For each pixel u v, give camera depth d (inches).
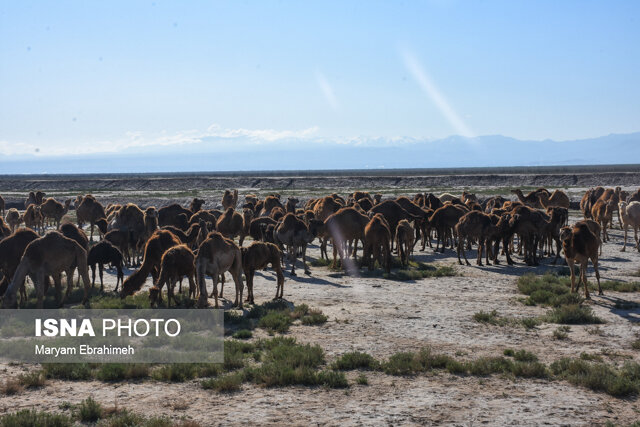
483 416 334.3
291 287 741.3
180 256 598.9
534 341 494.6
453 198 1502.2
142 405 354.6
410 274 804.0
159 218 1135.0
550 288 697.0
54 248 585.6
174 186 4042.8
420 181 3745.1
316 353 442.6
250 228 999.0
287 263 959.0
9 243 611.8
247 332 510.3
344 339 499.2
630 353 454.9
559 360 430.6
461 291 715.4
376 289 724.7
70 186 4217.5
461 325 546.9
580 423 324.8
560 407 348.2
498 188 3083.2
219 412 342.3
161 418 320.8
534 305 636.1
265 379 392.8
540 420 328.5
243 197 2544.3
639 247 1037.2
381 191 2876.5
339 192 2906.0
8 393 374.9
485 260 979.3
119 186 4173.2
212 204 2322.8
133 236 895.7
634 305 613.9
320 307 625.9
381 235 826.8
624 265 888.9
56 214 1430.9
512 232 919.0
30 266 577.3
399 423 324.8
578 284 687.7
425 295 689.0
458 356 452.4
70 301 646.5
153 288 589.6
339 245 880.9
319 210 1119.6
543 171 5565.9
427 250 1106.7
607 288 713.0
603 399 362.6
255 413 340.5
